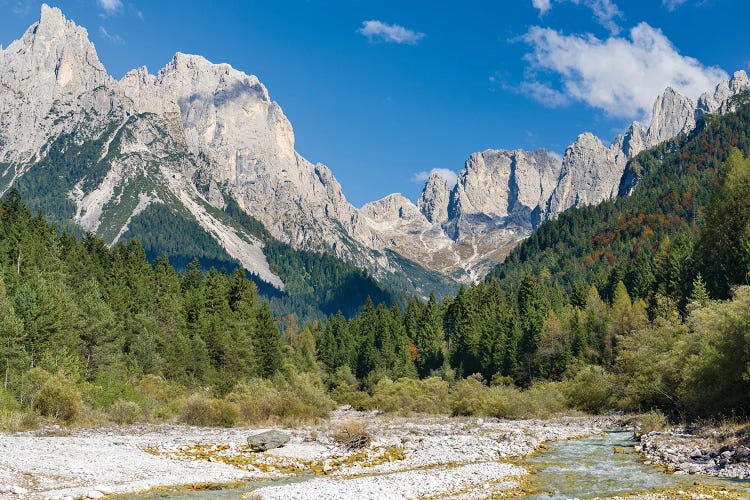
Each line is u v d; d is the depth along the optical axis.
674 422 43.62
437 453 33.50
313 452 34.41
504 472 27.22
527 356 110.50
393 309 168.12
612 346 100.81
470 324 138.25
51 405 44.91
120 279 106.00
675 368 46.72
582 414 65.00
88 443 33.56
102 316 75.50
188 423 50.53
